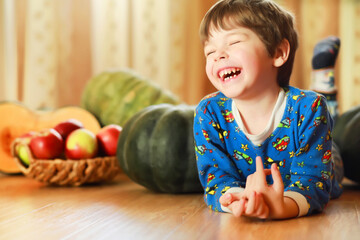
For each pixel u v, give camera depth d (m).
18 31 3.28
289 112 1.27
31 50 3.29
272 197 1.10
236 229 1.06
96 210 1.34
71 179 1.88
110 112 2.45
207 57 1.29
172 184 1.64
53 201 1.52
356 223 1.11
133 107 2.41
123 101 2.43
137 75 2.57
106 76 2.55
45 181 1.90
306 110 1.24
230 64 1.23
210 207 1.29
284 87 1.32
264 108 1.28
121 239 0.99
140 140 1.67
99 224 1.15
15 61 3.29
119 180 2.13
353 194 1.63
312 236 0.99
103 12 3.41
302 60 3.46
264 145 1.29
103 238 1.00
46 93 3.30
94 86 2.54
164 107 1.78
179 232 1.04
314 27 3.47
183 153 1.62
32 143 1.91
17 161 1.94
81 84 3.35
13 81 3.29
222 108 1.34
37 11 3.29
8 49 3.28
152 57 3.46
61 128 1.99
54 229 1.10
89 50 3.35
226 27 1.24
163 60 3.46
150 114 1.73
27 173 1.90
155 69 3.46
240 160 1.34
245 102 1.28
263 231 1.03
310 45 3.47
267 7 1.28
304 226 1.08
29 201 1.53
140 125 1.71
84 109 2.54
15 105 2.35
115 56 3.42
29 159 1.89
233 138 1.33
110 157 1.95
